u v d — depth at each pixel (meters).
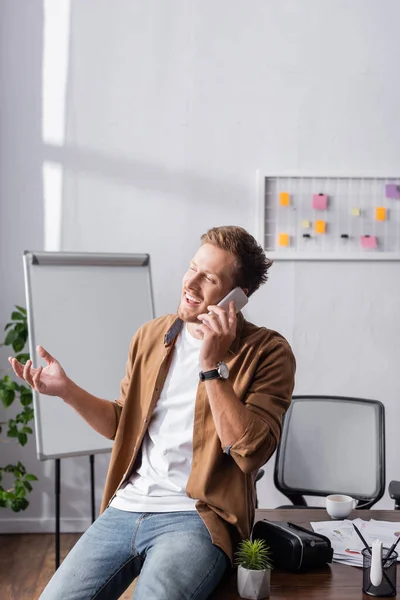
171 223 3.94
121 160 3.93
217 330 1.70
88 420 1.97
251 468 1.68
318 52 3.93
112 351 3.32
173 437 1.81
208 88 3.93
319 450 3.05
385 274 3.96
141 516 1.75
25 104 3.91
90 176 3.93
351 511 2.18
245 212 3.95
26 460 3.94
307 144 3.94
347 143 3.95
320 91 3.94
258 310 3.96
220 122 3.94
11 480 3.95
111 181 3.93
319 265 3.95
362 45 3.94
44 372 1.95
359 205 3.95
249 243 1.85
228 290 1.83
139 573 1.77
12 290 3.93
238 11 3.93
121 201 3.94
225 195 3.94
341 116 3.94
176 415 1.83
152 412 1.87
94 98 3.92
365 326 3.96
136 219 3.94
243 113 3.94
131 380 1.97
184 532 1.67
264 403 1.74
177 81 3.93
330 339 3.96
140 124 3.93
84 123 3.93
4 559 3.56
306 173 3.92
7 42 3.90
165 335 1.91
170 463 1.79
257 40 3.93
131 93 3.93
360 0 3.92
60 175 3.92
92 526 1.83
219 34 3.93
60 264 3.29
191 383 1.84
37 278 3.22
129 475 1.91
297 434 3.09
